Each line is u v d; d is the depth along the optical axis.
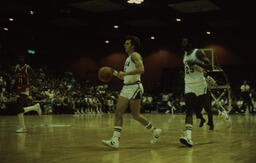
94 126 8.47
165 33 24.22
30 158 3.40
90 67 27.72
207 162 3.19
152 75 25.61
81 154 3.69
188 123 4.58
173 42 24.88
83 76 27.59
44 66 24.84
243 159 3.38
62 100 18.62
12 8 19.05
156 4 18.31
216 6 18.39
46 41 25.66
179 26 22.66
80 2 18.34
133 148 4.22
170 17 20.73
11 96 16.53
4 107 16.44
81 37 26.30
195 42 23.77
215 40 23.28
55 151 3.92
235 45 22.78
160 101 21.91
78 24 23.30
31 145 4.49
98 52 27.64
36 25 22.95
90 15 20.95
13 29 22.77
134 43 4.39
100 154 3.70
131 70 4.34
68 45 27.02
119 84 26.06
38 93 18.05
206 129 7.42
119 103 4.32
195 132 6.68
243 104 19.05
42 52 25.53
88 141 4.99
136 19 21.06
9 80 19.23
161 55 25.36
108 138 5.45
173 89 24.28
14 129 7.44
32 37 24.44
